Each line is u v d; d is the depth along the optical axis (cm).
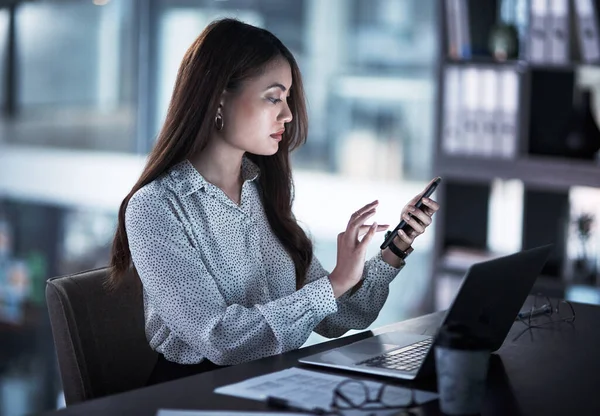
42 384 718
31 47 705
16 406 703
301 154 616
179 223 214
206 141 218
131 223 213
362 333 215
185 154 220
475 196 456
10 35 706
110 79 690
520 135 424
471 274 165
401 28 582
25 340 735
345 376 177
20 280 740
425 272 572
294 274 241
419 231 227
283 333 204
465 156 434
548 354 202
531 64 419
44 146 720
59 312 215
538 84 438
